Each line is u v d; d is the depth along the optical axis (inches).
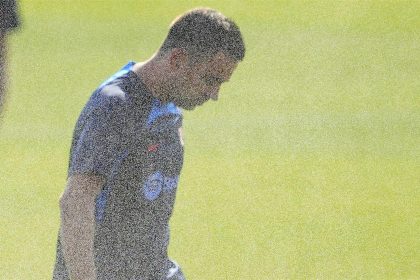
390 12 2513.5
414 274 996.6
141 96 439.5
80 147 432.8
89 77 1945.1
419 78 2025.1
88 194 427.5
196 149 1518.2
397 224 1162.0
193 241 1076.5
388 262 1030.4
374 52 2234.3
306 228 1137.4
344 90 1943.9
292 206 1234.0
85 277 424.2
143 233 463.5
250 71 2074.3
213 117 1713.8
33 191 1231.5
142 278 471.2
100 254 458.3
